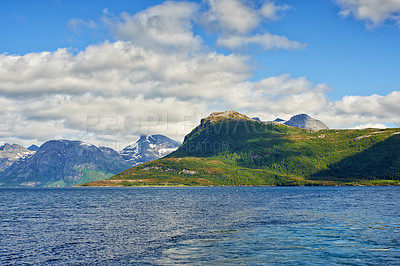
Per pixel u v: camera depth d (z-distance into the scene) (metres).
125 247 56.38
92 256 50.66
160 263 46.53
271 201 165.38
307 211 111.44
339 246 55.72
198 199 189.00
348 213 103.50
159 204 151.75
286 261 47.06
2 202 186.38
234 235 66.38
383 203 143.00
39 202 183.12
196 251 53.09
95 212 116.00
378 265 44.72
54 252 53.41
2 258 50.12
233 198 196.50
